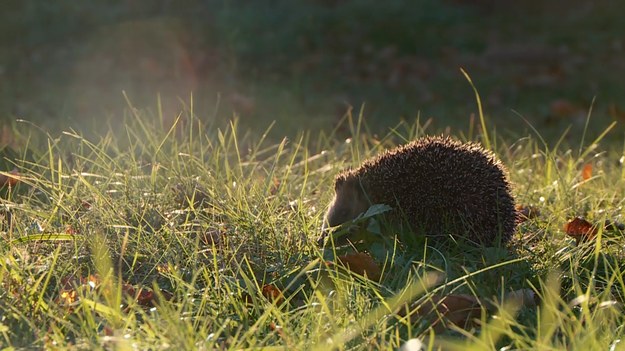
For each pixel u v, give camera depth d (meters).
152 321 4.83
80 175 6.65
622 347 4.63
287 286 5.57
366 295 5.46
